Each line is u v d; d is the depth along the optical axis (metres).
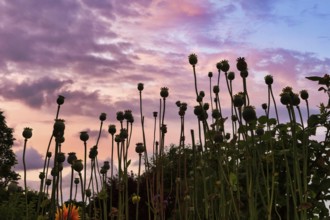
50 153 3.44
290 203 4.59
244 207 4.63
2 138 28.00
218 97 3.98
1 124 28.02
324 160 4.63
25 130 2.94
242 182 4.66
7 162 27.69
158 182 4.14
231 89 3.67
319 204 4.37
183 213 4.26
